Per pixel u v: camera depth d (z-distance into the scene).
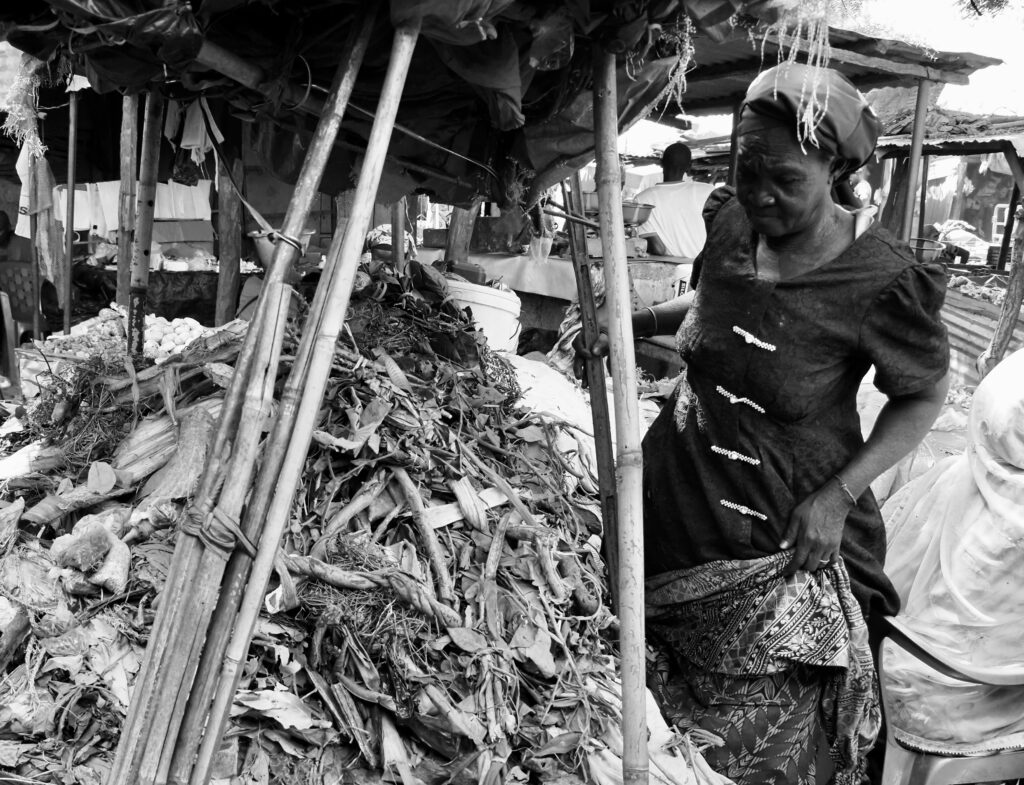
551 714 1.65
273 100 1.45
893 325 1.62
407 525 1.80
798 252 1.67
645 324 2.13
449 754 1.52
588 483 2.33
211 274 3.88
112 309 2.83
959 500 2.34
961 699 2.19
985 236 13.27
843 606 1.81
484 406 2.21
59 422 2.03
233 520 1.12
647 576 2.01
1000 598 2.19
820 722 1.91
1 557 1.55
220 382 1.90
